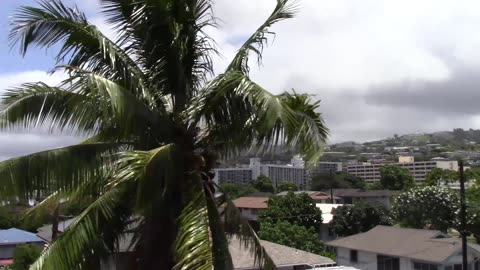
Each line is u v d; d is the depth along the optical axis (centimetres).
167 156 827
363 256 4031
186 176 891
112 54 898
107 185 819
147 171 796
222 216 945
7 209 838
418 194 4803
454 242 3653
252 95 809
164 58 977
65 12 902
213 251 811
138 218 910
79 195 927
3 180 813
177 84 983
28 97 821
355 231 5644
